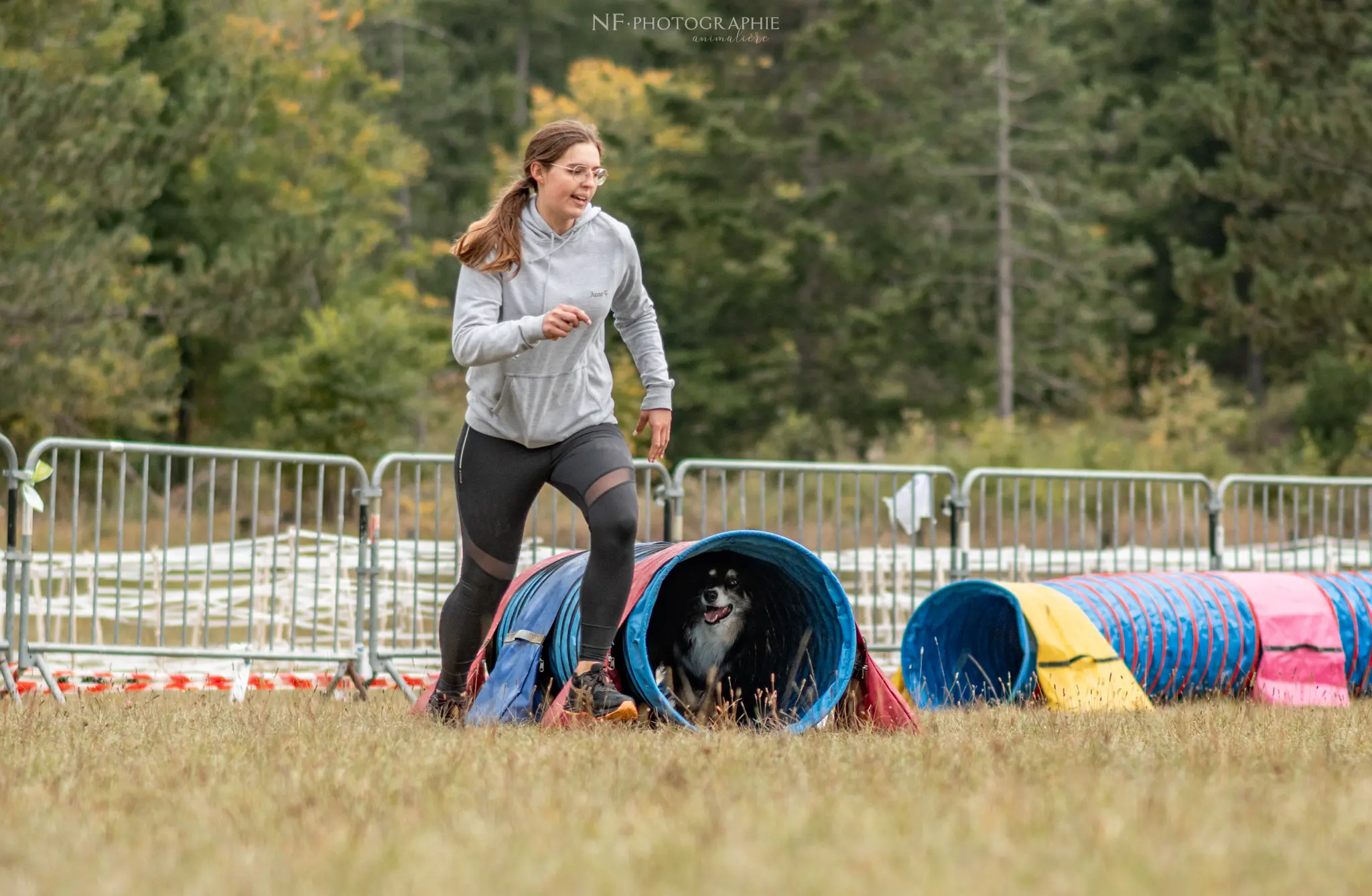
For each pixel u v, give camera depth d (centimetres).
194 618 3622
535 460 1623
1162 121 12900
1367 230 7506
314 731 1566
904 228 11769
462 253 1594
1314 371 10606
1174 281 8238
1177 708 2173
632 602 1655
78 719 1748
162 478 9431
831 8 11175
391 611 3212
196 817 1012
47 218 6981
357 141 11412
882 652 2897
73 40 7844
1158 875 812
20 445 8350
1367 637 2589
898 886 797
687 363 11544
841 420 11794
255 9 10900
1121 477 3206
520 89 15062
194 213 10012
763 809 1021
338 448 8775
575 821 986
